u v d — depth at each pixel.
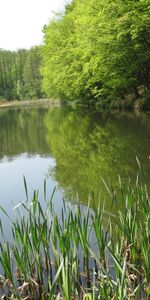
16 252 3.92
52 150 13.62
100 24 19.72
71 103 42.47
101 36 20.39
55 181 8.95
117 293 3.07
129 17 17.80
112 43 19.94
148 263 3.65
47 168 10.65
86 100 32.47
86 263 4.13
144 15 17.14
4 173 10.64
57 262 3.82
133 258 4.12
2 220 6.43
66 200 7.19
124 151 11.23
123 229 4.07
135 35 17.62
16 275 4.31
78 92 30.64
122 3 18.41
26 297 3.95
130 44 19.73
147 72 21.86
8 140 17.72
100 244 3.97
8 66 85.62
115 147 12.08
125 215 4.09
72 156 11.80
